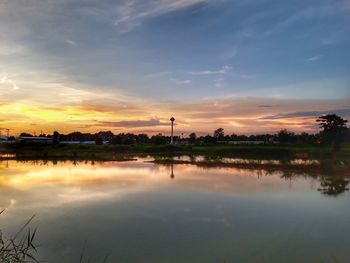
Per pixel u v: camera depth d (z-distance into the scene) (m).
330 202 12.92
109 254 7.59
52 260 7.24
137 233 9.07
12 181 18.70
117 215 10.96
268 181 18.41
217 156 37.94
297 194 14.57
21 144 52.88
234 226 9.72
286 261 7.22
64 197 13.98
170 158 36.78
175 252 7.71
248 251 7.78
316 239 8.59
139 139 82.12
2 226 9.69
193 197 13.94
